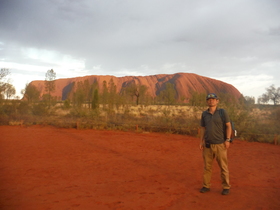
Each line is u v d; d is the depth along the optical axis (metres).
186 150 9.75
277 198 4.43
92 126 17.03
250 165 7.30
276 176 6.07
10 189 4.85
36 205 3.99
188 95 171.00
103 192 4.73
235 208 3.95
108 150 9.48
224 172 4.63
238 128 14.38
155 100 76.25
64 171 6.36
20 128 16.42
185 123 17.31
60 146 10.10
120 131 15.79
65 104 33.62
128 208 3.90
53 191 4.76
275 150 10.05
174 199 4.36
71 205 4.01
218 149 4.61
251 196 4.53
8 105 23.53
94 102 28.95
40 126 17.80
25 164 7.05
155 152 9.25
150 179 5.71
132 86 64.19
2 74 23.62
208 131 4.66
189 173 6.29
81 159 7.84
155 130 15.79
